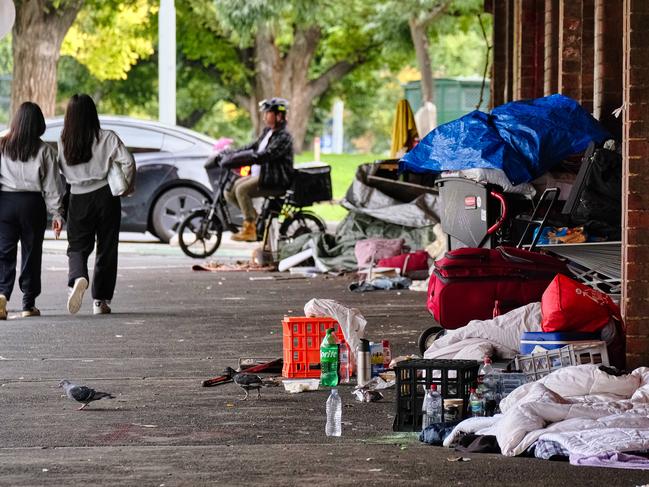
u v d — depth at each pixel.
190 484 11.79
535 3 35.41
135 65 108.00
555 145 24.22
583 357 15.80
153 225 40.88
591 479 11.86
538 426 13.15
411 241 32.59
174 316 24.31
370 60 99.88
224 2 71.75
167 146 40.94
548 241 22.67
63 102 110.38
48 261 36.62
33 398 16.16
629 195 16.75
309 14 73.00
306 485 11.73
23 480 11.96
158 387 16.92
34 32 60.84
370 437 13.92
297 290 29.14
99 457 12.92
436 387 14.28
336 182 74.31
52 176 23.78
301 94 97.44
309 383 16.72
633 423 13.08
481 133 24.39
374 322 23.39
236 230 37.19
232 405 15.68
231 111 126.12
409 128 43.72
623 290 16.92
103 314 24.61
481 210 24.20
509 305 18.67
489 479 11.91
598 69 26.50
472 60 125.62
